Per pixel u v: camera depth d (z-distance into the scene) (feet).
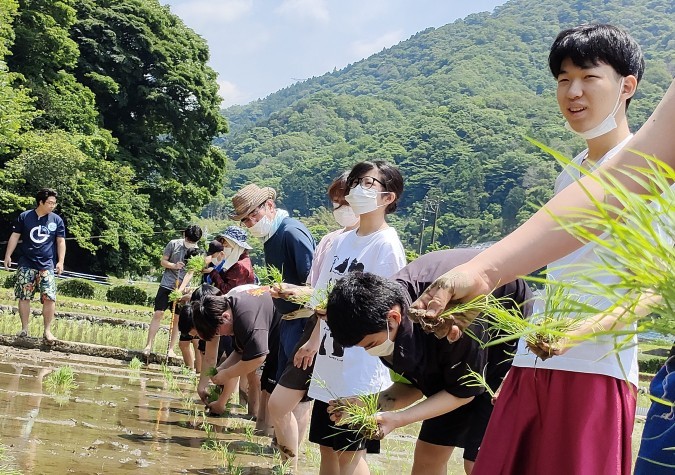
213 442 21.58
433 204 271.69
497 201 329.52
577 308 4.13
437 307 5.71
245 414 28.12
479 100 419.95
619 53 9.07
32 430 19.99
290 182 462.60
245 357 23.30
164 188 159.33
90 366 36.65
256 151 582.35
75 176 123.95
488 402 13.11
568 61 9.21
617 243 3.84
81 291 108.47
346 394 14.82
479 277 5.56
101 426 21.98
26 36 131.75
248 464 19.42
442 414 12.69
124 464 17.53
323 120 615.98
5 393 25.38
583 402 8.59
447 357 11.47
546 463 8.69
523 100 410.52
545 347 6.43
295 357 16.44
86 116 139.95
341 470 14.65
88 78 153.79
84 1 157.17
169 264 41.22
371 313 10.92
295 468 18.42
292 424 18.28
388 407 12.88
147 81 163.94
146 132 161.89
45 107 134.62
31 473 15.48
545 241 5.45
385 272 15.33
